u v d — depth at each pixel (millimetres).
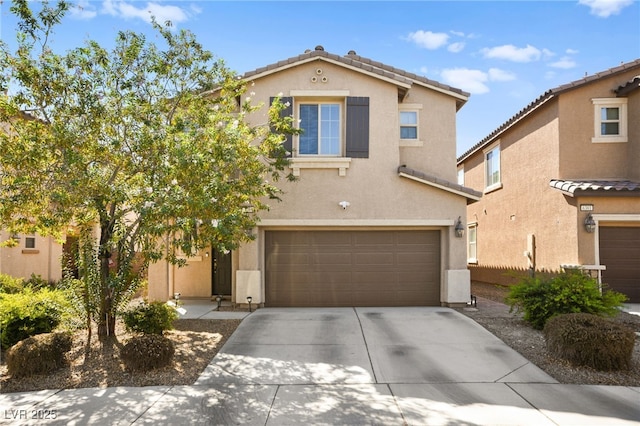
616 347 7422
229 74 9883
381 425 5523
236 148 9055
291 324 10734
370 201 12938
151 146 8188
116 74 8695
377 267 13203
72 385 6980
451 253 12914
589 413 5852
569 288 10141
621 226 13633
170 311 9852
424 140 14844
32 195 7812
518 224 17547
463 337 9531
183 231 8453
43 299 9281
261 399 6395
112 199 8172
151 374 7379
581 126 14719
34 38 8148
